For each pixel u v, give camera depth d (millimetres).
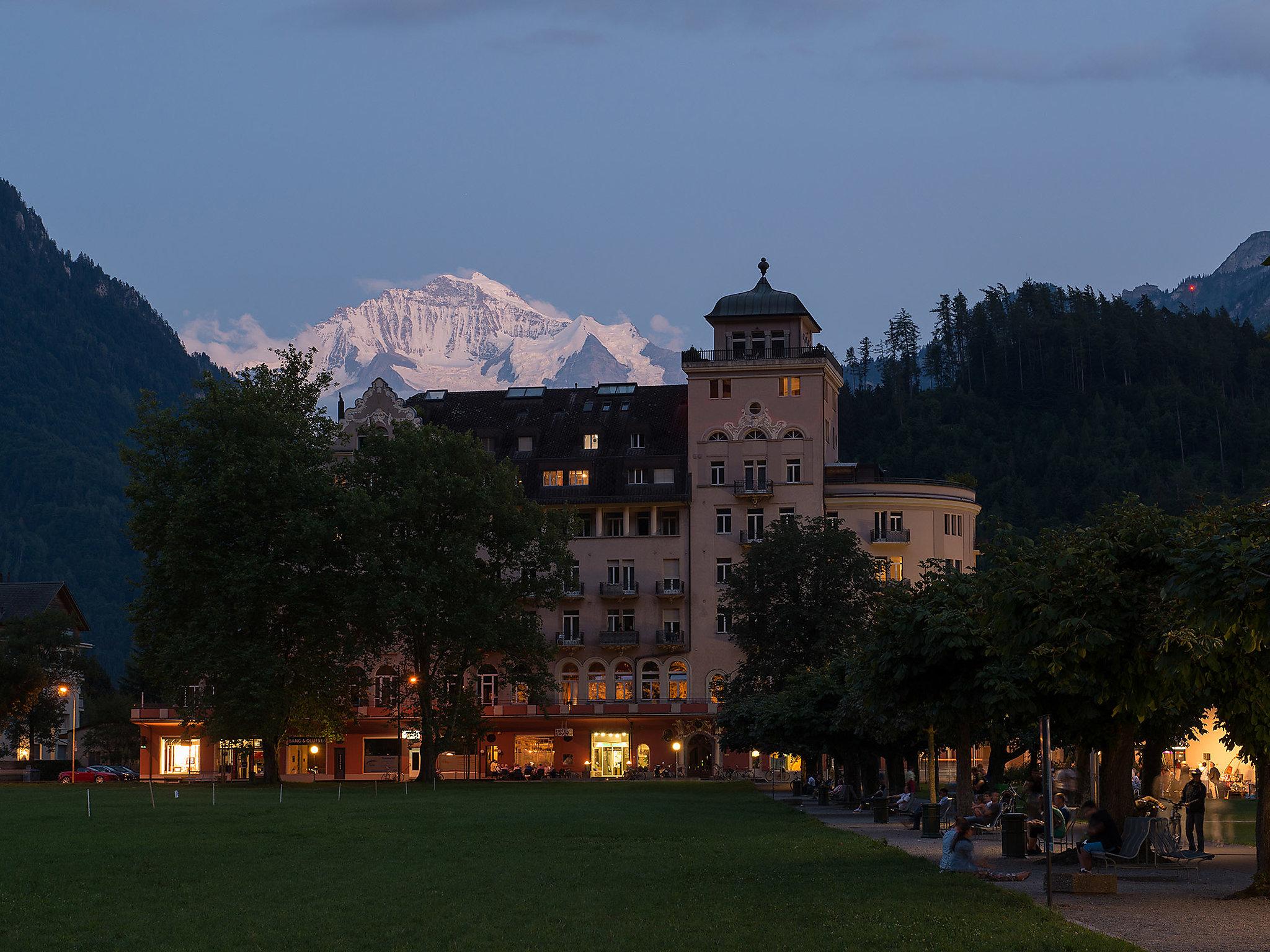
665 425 149125
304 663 102500
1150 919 26547
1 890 30828
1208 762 78875
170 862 36906
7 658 138875
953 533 142625
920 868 35500
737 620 111312
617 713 137250
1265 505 25828
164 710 144500
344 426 150875
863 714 60531
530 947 23250
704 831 50312
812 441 140625
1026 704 39500
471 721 109562
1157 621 31000
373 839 44938
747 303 145375
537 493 143875
